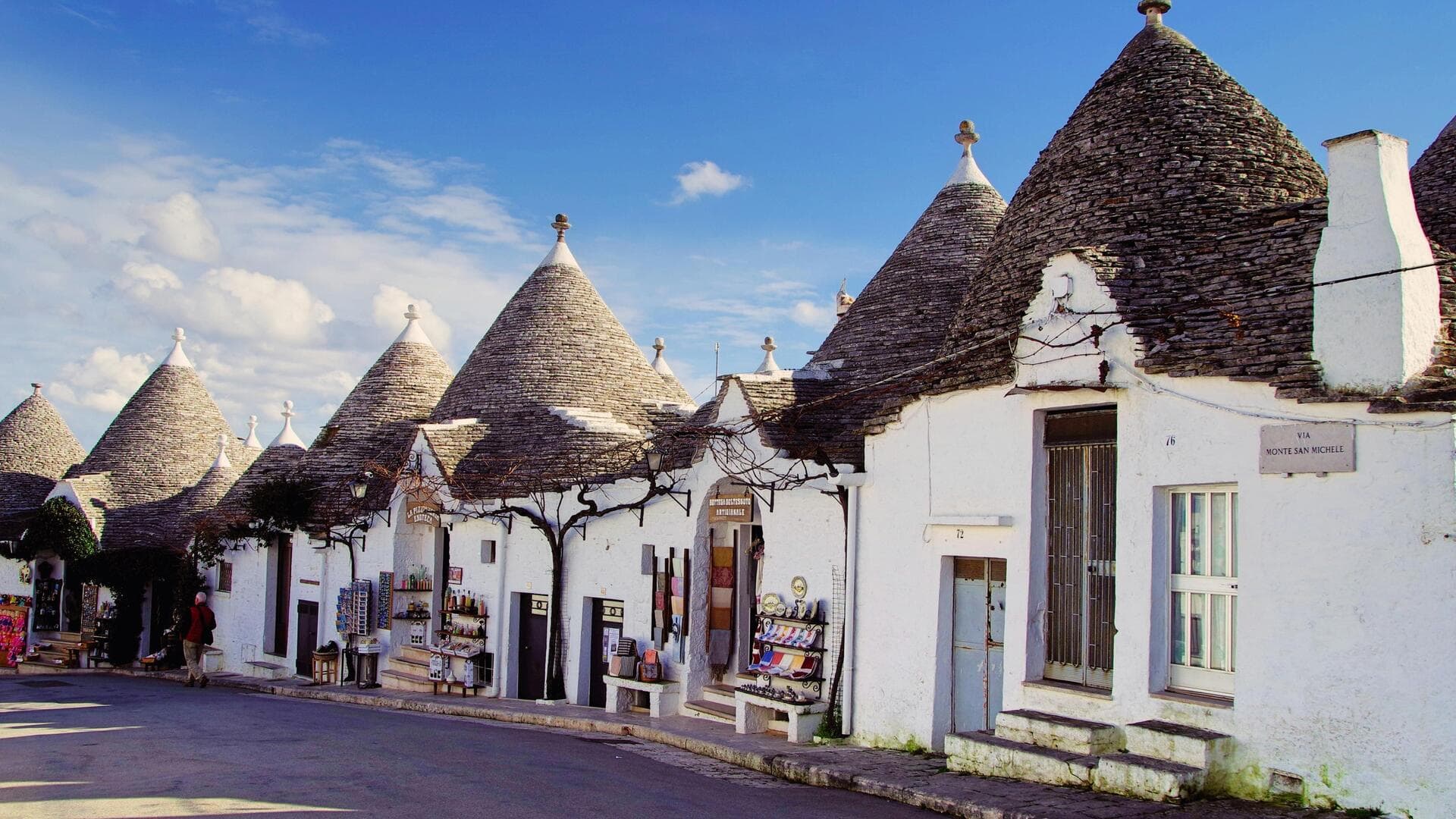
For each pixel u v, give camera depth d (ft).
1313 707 28.30
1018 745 33.96
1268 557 29.53
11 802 30.96
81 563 96.53
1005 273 42.09
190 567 94.58
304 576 84.79
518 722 57.36
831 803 32.86
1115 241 37.76
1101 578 35.06
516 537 68.13
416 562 77.87
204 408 111.24
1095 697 33.91
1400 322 27.48
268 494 83.10
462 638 71.00
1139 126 41.16
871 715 42.91
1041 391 36.01
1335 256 28.96
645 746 46.42
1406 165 28.96
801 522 47.88
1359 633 27.48
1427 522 26.40
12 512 104.88
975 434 39.09
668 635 56.65
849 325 57.47
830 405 50.37
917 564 41.29
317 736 46.11
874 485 43.55
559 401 75.66
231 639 91.20
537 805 31.12
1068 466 36.29
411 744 43.70
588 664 62.54
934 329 53.36
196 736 45.55
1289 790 28.60
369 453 85.10
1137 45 44.32
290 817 29.04
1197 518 32.32
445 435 73.20
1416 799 26.21
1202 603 32.12
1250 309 31.99
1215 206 38.14
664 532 57.21
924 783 33.50
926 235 58.95
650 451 56.39
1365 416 27.61
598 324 81.05
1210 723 30.66
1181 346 32.35
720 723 51.16
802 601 47.42
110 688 76.59
